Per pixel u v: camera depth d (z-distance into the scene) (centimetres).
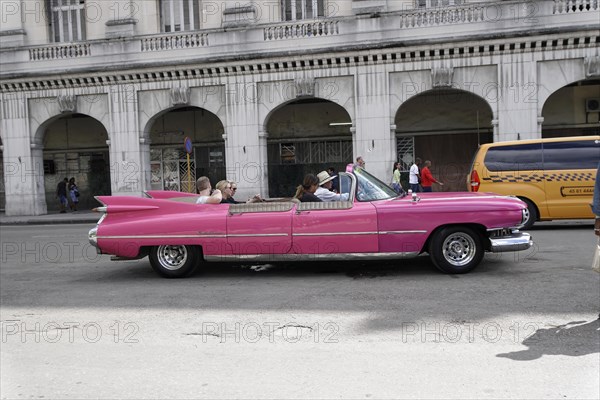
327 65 1961
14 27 2289
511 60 1811
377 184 821
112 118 2170
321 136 2348
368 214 762
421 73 1892
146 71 2111
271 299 661
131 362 460
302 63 1980
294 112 2366
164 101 2128
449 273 770
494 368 421
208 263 927
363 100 1939
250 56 2002
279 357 460
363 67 1931
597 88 2095
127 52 2125
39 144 2294
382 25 1895
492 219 746
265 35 2005
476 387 387
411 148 2277
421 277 756
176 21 2200
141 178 2156
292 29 1984
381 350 468
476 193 857
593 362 427
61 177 2625
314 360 450
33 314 634
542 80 1794
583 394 371
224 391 393
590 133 2119
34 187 2280
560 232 1216
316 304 628
